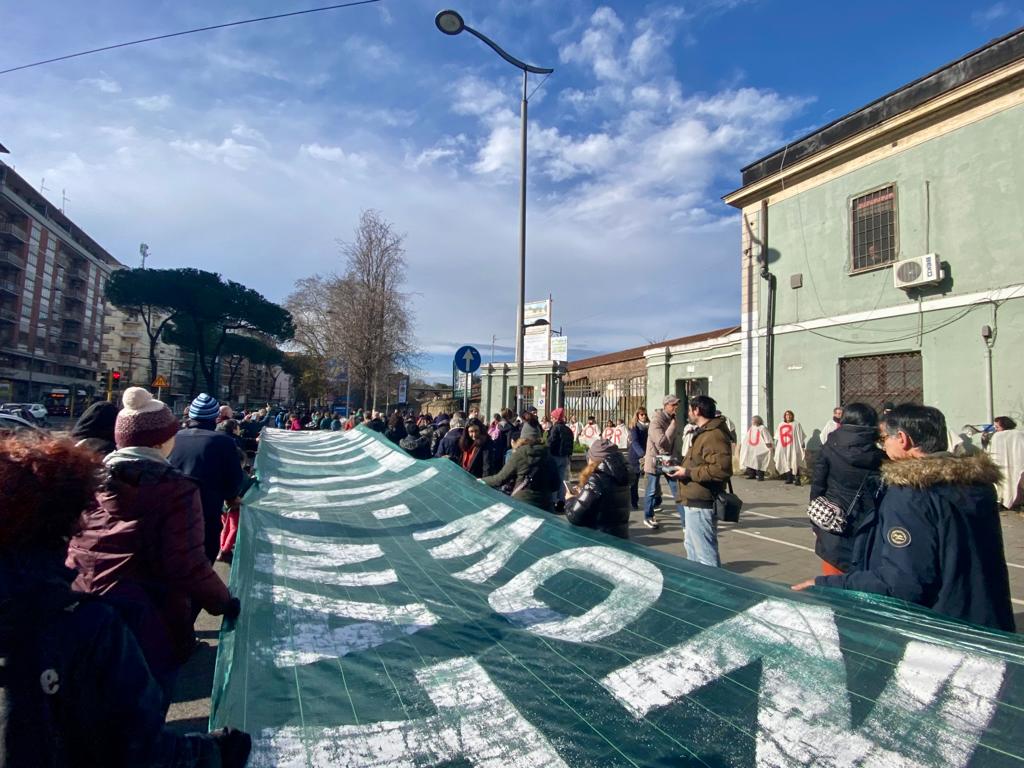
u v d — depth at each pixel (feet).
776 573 19.60
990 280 32.76
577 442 57.98
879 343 38.01
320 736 5.98
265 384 335.88
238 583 9.83
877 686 5.61
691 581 8.19
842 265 40.70
